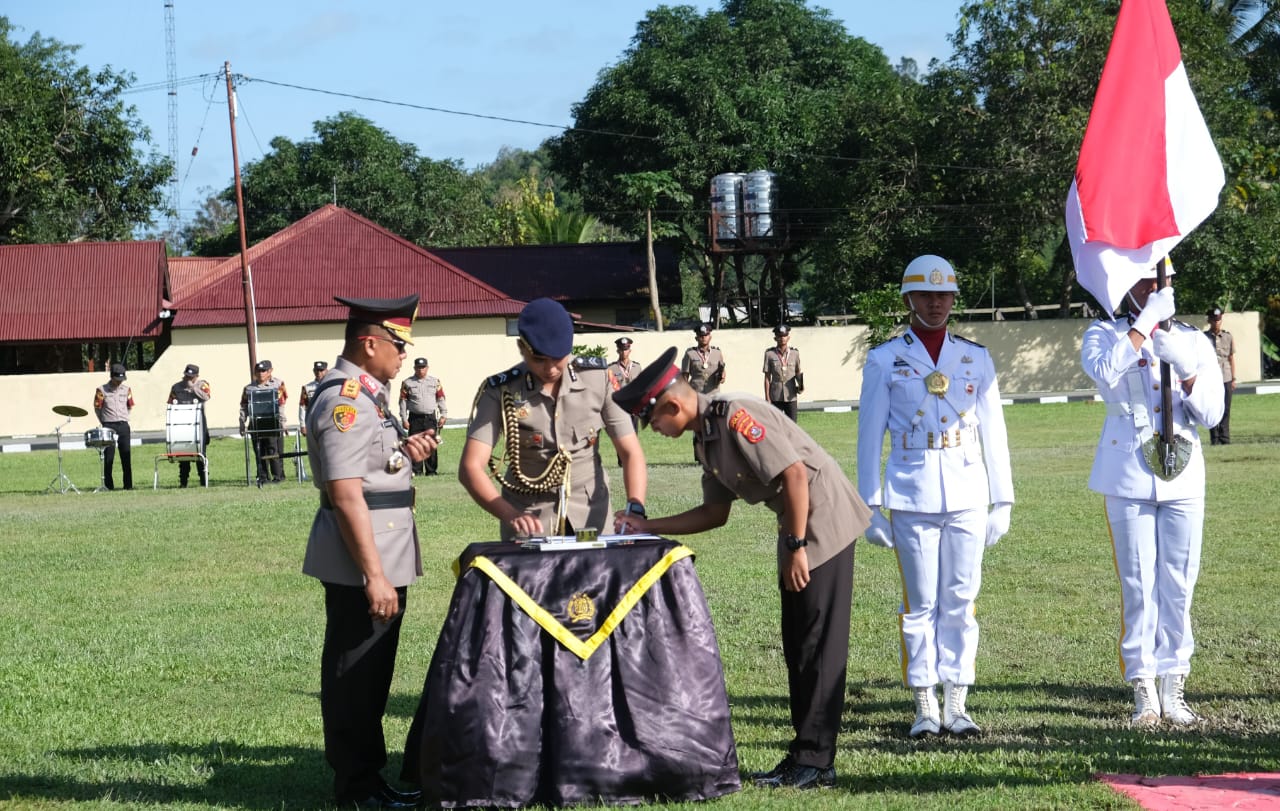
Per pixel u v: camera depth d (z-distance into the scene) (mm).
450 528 13055
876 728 6160
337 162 52625
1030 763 5371
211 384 36188
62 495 18625
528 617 4766
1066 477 15547
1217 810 4586
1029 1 35062
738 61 42688
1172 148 6727
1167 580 6176
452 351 36688
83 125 45469
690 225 42219
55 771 5508
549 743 4695
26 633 8492
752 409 5109
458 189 55125
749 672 7254
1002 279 42031
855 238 37469
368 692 5055
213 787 5332
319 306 36469
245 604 9445
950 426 6035
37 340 37344
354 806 5031
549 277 42688
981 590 9125
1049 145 35562
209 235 74375
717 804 4734
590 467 5566
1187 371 6113
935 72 37625
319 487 5117
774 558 10664
